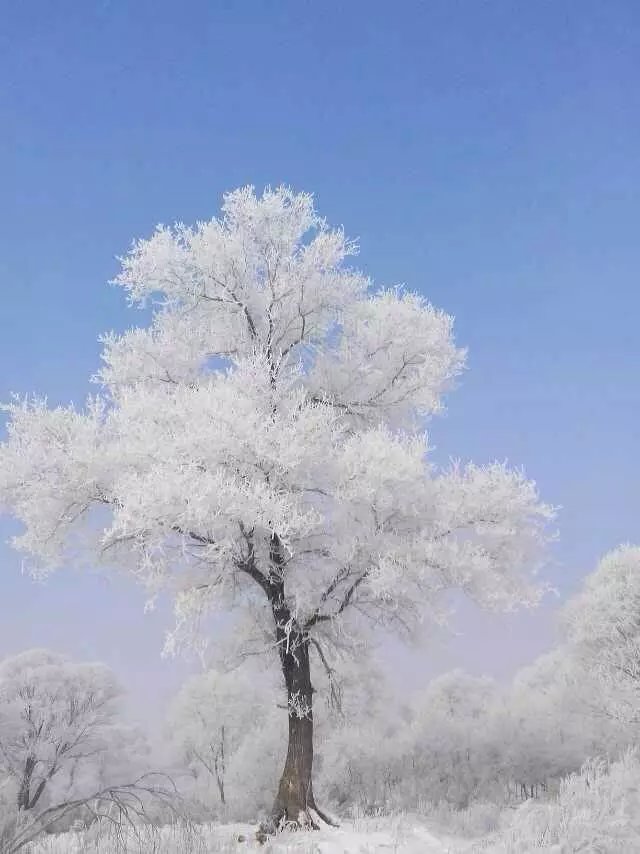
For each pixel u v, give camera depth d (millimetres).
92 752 29875
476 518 11984
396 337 13164
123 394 11891
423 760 16156
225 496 10297
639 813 8734
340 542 11648
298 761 11812
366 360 13516
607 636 16984
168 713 29578
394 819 11328
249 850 9094
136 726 33000
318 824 11086
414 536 11625
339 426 11547
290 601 12219
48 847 7777
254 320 13445
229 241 12961
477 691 30328
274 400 11781
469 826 10875
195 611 11250
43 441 12023
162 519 10586
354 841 10008
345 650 13250
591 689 17188
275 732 19500
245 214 12906
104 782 29000
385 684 16266
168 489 10180
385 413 13867
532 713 16906
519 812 9898
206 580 12250
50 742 29000
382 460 11016
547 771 14586
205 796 22594
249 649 13773
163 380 13414
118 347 13305
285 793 11562
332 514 11531
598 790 9719
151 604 11141
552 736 15500
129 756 30891
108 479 11766
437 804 13016
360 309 13461
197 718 27750
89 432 11977
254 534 11758
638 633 16609
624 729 15508
